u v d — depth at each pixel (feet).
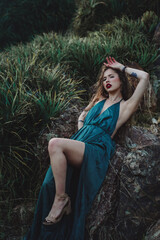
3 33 19.04
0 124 8.24
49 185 7.02
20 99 8.73
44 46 13.42
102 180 7.20
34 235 6.98
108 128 7.84
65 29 19.80
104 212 7.02
